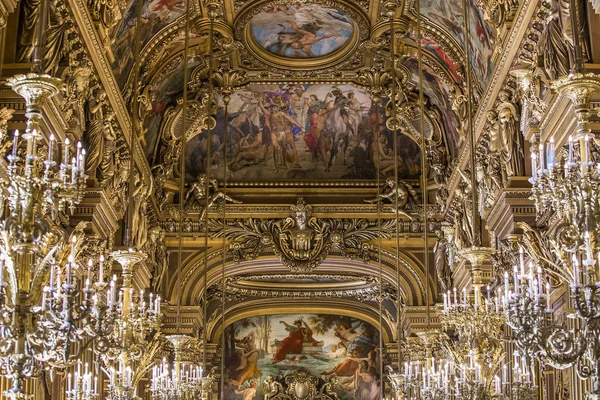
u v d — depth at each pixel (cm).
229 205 2748
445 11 2181
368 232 2745
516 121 1858
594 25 1420
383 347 3462
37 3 1382
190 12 2214
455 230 2462
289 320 3562
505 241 1842
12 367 975
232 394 3503
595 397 980
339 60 2509
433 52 2364
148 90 2312
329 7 2280
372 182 2777
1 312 964
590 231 968
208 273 2758
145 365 1446
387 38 2311
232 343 3534
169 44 2292
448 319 1296
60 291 1082
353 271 2867
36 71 957
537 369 1780
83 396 1401
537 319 1039
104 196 1758
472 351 1292
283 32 2419
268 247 2748
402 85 2547
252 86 2712
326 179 2795
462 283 2397
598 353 964
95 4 1733
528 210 1794
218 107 2773
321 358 3534
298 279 3325
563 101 1378
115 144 1962
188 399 1875
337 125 2803
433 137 2619
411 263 2717
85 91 1659
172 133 2623
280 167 2812
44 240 998
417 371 1883
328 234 2738
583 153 977
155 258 2602
